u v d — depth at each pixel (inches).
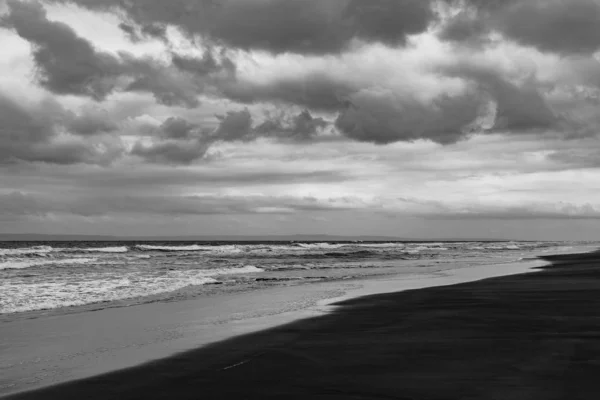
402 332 418.0
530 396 240.7
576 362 303.1
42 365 327.9
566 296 653.9
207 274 1178.6
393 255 2583.7
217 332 437.1
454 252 3147.1
